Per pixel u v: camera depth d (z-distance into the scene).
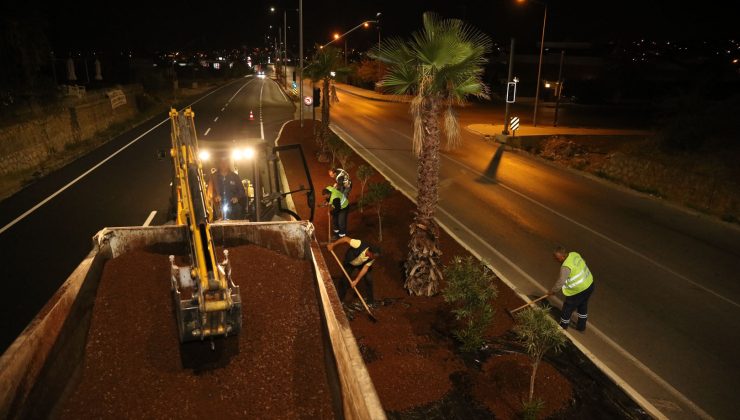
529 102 52.38
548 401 5.84
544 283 9.50
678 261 11.03
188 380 3.87
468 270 6.99
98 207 13.10
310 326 4.55
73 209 12.89
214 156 7.48
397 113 39.50
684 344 7.66
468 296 6.77
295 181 15.85
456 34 7.29
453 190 16.38
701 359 7.28
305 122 30.89
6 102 19.89
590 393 6.12
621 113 44.03
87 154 20.58
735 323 8.38
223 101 46.56
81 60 43.38
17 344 3.17
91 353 4.08
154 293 4.83
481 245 11.40
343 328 3.64
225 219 7.42
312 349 4.26
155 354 4.11
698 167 16.62
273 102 46.22
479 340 6.67
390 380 5.89
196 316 3.88
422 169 7.96
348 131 29.02
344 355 3.37
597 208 15.02
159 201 13.73
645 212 14.81
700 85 21.55
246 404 3.67
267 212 8.01
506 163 21.36
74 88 27.55
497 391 5.92
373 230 11.32
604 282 9.80
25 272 9.02
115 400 3.64
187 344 4.23
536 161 22.19
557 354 6.86
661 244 12.09
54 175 16.70
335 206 10.10
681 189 16.16
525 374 6.27
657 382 6.70
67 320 3.93
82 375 3.87
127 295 4.75
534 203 15.26
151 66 62.59
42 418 3.32
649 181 17.53
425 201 8.03
